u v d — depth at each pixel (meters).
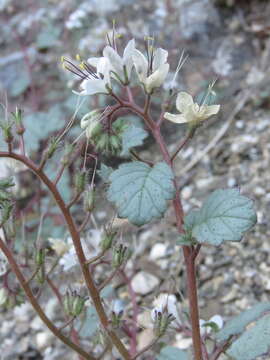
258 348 0.16
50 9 0.43
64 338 0.16
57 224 0.29
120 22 0.38
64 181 0.30
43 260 0.15
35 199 0.30
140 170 0.13
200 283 0.25
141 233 0.28
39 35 0.40
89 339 0.24
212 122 0.33
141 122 0.33
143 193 0.13
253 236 0.26
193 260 0.14
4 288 0.17
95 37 0.33
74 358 0.24
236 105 0.33
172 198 0.13
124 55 0.14
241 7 0.39
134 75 0.29
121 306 0.21
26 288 0.15
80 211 0.30
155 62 0.14
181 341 0.23
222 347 0.16
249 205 0.14
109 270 0.27
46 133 0.31
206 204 0.14
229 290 0.25
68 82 0.35
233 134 0.32
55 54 0.40
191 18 0.39
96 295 0.15
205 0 0.39
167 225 0.28
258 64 0.35
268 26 0.37
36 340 0.26
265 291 0.24
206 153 0.31
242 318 0.17
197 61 0.36
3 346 0.26
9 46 0.42
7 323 0.26
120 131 0.14
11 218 0.16
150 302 0.25
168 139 0.33
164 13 0.37
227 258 0.26
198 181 0.30
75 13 0.35
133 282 0.26
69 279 0.24
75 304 0.15
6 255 0.15
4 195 0.14
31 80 0.37
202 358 0.15
